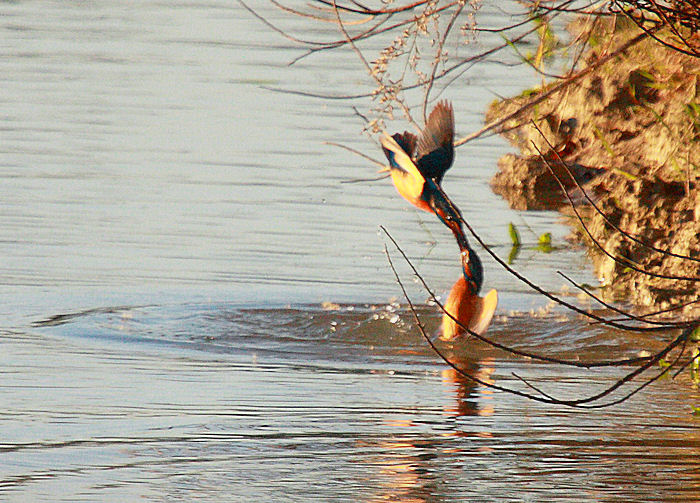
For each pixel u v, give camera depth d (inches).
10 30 1125.1
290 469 265.6
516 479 260.8
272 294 459.5
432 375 359.3
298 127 793.6
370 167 705.0
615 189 581.6
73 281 468.4
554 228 608.4
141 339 391.5
